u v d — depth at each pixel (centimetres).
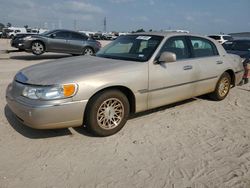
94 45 1511
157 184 299
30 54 1662
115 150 371
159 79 454
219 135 431
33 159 343
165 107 557
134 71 423
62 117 363
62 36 1420
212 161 350
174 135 425
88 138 404
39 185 292
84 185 294
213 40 595
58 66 425
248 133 441
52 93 356
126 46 504
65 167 327
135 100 431
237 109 564
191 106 573
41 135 408
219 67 580
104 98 394
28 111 355
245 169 333
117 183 299
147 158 353
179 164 340
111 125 414
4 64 1156
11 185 291
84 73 386
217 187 297
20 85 383
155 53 457
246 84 807
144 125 461
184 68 496
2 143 380
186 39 527
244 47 1057
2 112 495
